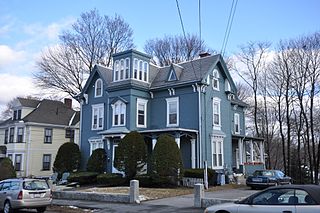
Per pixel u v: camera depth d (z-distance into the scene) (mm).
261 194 9289
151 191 20969
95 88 33500
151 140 28578
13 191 15023
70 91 42656
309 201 8344
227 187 24234
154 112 29922
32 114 42250
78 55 42875
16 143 40750
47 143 42312
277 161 58125
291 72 39438
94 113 33062
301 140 48938
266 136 48781
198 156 26531
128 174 25203
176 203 16578
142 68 30328
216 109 29344
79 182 27516
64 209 16219
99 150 29781
